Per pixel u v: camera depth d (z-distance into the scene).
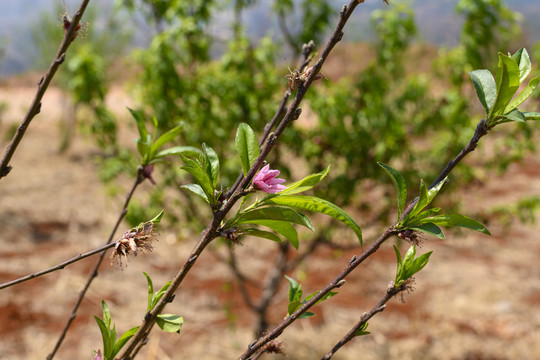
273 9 3.94
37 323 5.33
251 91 3.99
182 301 5.97
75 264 6.69
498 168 4.45
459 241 7.89
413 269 1.19
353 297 6.32
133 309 5.79
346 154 4.11
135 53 3.90
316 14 3.93
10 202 8.56
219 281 6.48
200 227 4.18
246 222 1.08
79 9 1.09
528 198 4.54
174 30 3.67
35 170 10.66
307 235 4.74
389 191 4.41
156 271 6.70
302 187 1.08
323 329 5.62
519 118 1.05
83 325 5.39
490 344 5.46
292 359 5.01
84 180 10.26
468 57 4.00
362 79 4.21
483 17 3.94
